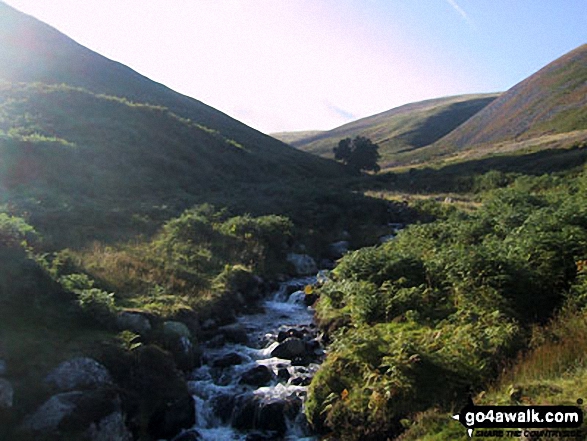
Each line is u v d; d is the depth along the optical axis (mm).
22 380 7992
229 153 48156
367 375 8539
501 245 11992
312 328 13250
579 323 8188
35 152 27734
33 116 35625
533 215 13953
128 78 72938
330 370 9180
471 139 104000
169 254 17516
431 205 31000
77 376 8445
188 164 39844
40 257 11820
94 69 68188
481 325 9164
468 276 10805
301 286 17703
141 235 19469
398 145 138125
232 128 70250
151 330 10961
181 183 34875
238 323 14133
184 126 47750
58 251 15078
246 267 18125
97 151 32531
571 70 95812
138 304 12375
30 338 8953
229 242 20266
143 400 9172
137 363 9539
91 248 16344
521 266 10383
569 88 88438
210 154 44688
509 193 23172
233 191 34875
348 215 29094
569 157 44000
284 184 40938
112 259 15305
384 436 7469
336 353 9672
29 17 74062
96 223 19938
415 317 10602
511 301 9805
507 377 7266
